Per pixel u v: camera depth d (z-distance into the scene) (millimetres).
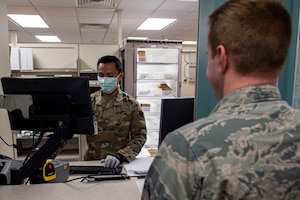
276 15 500
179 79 4031
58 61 3777
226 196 451
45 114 1252
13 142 2396
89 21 5422
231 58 517
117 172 1417
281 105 509
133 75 3729
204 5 1174
